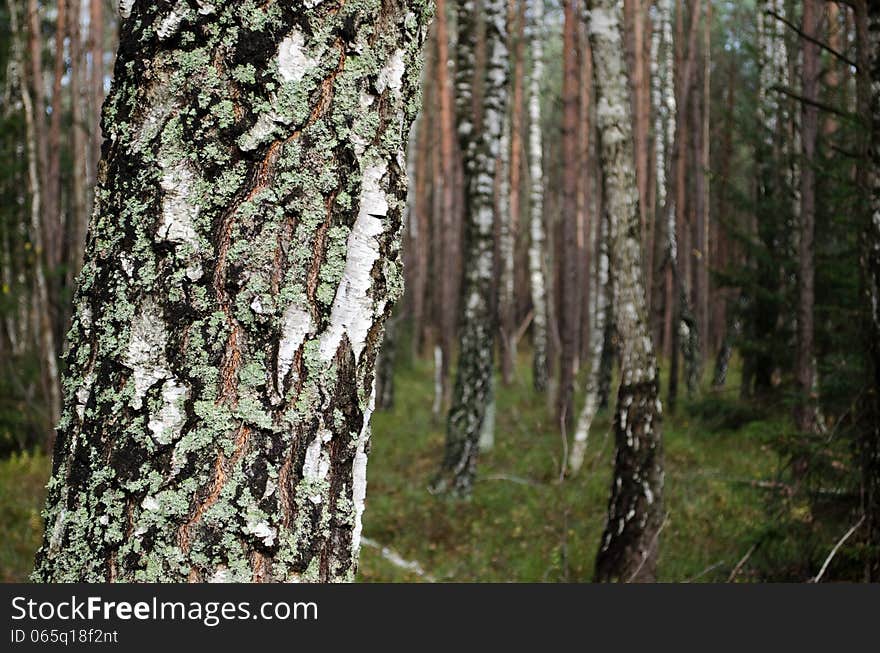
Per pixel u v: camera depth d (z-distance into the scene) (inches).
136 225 48.8
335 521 51.6
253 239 49.1
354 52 52.0
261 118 49.4
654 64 588.7
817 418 237.9
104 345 49.1
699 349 573.9
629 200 202.8
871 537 136.9
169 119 49.1
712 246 736.3
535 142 483.5
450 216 542.9
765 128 411.2
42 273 384.2
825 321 287.0
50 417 369.1
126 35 50.8
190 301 48.3
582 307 744.3
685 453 357.7
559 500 280.5
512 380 704.4
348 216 51.8
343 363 51.8
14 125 427.8
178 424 47.9
